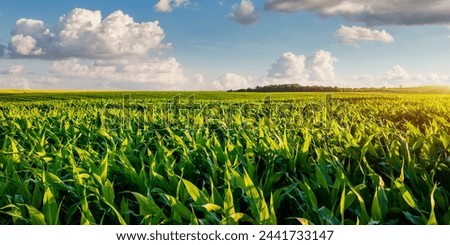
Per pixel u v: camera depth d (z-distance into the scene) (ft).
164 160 12.62
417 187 10.50
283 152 12.78
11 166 12.85
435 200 9.32
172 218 8.70
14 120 27.22
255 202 8.66
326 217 8.38
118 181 11.85
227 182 9.53
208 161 12.03
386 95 86.17
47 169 12.76
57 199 10.53
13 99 89.81
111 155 12.80
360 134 15.23
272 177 10.71
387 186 11.72
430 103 57.26
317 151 12.42
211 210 9.04
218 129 21.61
